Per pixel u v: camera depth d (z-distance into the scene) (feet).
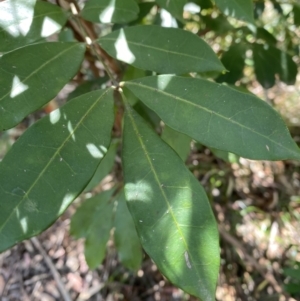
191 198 0.50
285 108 1.69
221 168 1.53
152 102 0.56
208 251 0.47
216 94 0.54
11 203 0.47
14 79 0.55
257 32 1.03
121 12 0.67
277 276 1.35
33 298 1.38
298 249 1.39
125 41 0.64
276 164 1.59
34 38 0.61
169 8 0.66
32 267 1.45
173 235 0.48
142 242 0.48
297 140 1.60
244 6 0.64
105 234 1.09
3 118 0.54
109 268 1.42
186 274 0.46
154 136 0.54
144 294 1.37
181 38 0.62
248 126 0.52
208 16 1.04
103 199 1.11
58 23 0.64
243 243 1.43
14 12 0.60
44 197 0.48
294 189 1.54
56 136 0.52
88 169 0.51
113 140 1.08
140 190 0.51
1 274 1.44
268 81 1.07
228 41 1.41
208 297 0.45
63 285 1.39
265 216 1.50
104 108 0.56
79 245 1.48
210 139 0.52
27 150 0.50
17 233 0.46
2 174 0.48
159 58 0.63
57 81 0.58
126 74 0.87
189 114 0.54
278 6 1.13
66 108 0.54
